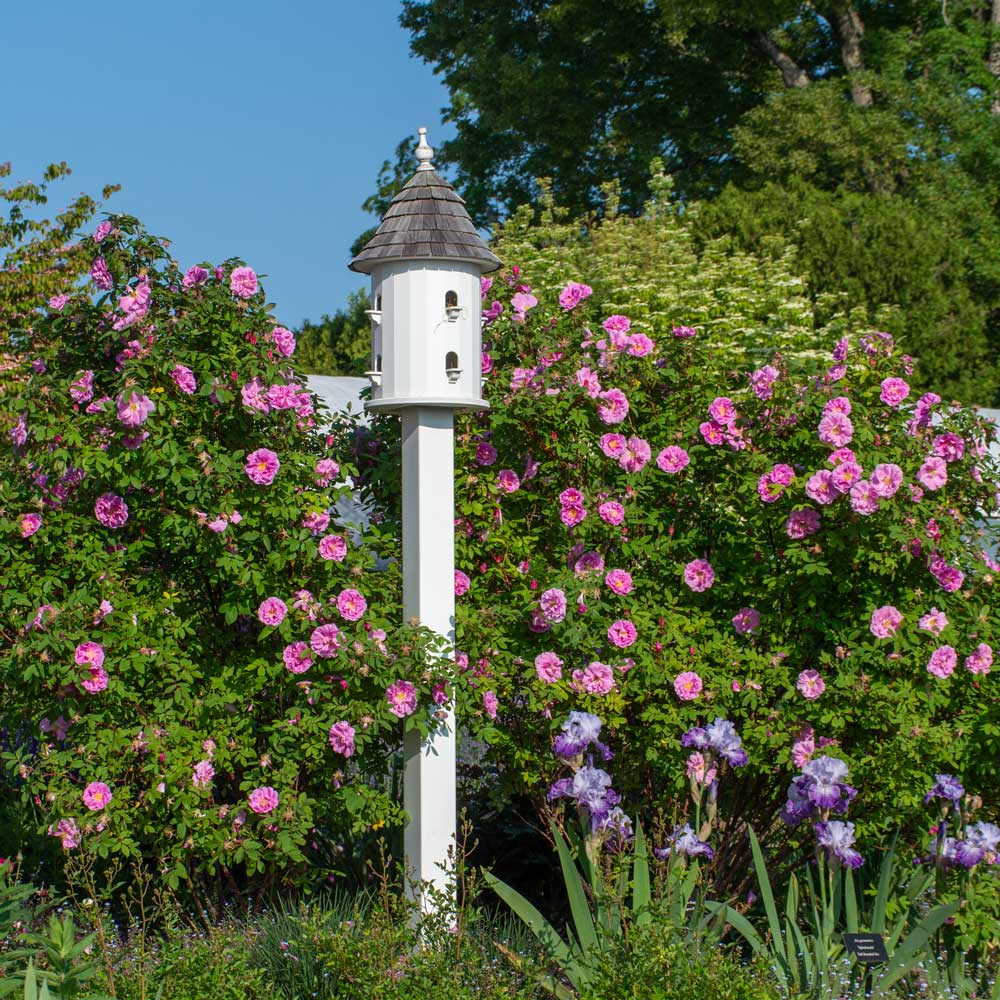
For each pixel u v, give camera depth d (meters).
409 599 5.05
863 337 5.98
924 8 20.73
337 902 5.41
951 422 5.68
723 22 20.17
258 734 5.41
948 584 5.42
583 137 20.39
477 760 6.43
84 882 4.72
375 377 5.05
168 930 4.46
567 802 5.70
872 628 5.29
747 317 13.54
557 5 20.00
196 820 5.05
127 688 5.11
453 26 21.78
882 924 4.53
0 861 5.48
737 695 5.44
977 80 19.11
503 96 20.02
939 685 5.42
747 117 19.56
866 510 5.23
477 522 5.71
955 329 17.48
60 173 14.15
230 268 5.39
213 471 5.05
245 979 4.01
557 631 5.46
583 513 5.63
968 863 4.53
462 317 4.98
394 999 3.85
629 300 13.34
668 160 21.69
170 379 5.16
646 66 20.89
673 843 4.61
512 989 4.05
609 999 3.77
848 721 5.35
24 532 5.11
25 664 4.95
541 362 5.83
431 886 4.52
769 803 5.71
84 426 5.20
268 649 5.44
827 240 17.11
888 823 5.37
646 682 5.38
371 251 4.94
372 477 5.84
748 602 5.75
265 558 5.30
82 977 3.83
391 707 4.95
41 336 5.47
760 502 5.58
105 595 5.11
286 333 5.43
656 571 5.88
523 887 6.08
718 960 3.92
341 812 5.27
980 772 5.40
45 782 5.33
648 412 5.95
